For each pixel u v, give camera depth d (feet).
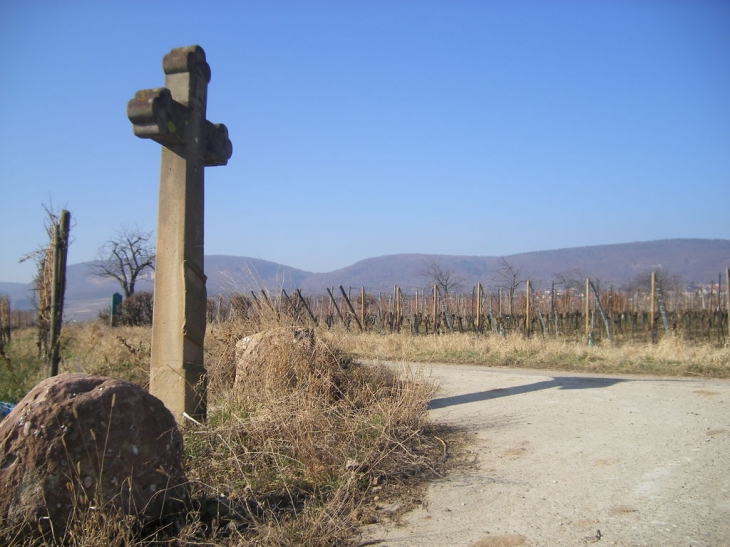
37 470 10.69
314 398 18.99
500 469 16.31
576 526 12.42
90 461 11.05
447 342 47.34
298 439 15.96
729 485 14.38
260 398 18.90
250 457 15.52
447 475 15.97
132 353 27.48
